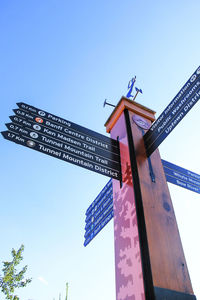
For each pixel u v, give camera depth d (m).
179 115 3.85
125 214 3.94
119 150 4.84
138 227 3.43
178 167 5.36
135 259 3.31
